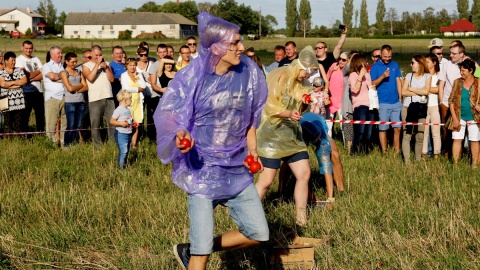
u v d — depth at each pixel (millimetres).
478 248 6043
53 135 12680
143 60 12852
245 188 5082
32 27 152125
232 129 5016
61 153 11523
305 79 7199
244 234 5121
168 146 4887
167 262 5867
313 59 6879
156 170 10125
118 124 10211
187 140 4609
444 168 10234
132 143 12258
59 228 6809
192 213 4973
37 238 6613
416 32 160750
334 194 8398
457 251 5969
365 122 11648
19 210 7570
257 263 5949
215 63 4883
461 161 10844
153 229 6758
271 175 6969
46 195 8188
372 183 9031
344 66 12578
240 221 5102
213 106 4941
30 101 13539
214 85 4926
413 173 9867
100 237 6680
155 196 8297
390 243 6203
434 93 11508
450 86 11258
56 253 6238
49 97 12633
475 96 10508
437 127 11539
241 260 5941
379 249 6023
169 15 139625
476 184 8914
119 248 6348
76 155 11273
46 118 12719
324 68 12688
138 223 7105
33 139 12633
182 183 4996
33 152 11484
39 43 84750
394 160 11047
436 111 11555
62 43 85812
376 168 10266
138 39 110375
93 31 136750
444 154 11969
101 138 13336
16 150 11445
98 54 12242
